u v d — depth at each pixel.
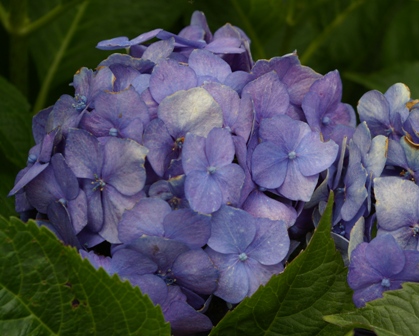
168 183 0.76
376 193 0.77
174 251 0.75
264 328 0.77
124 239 0.76
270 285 0.75
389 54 1.13
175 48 0.83
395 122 0.81
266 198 0.78
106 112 0.78
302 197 0.78
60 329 0.75
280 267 0.77
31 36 1.07
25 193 0.80
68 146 0.77
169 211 0.76
